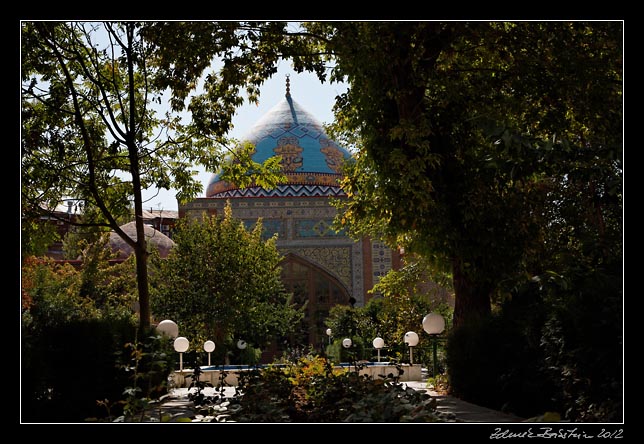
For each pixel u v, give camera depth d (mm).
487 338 8398
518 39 10203
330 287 26594
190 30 9766
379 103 9773
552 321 6406
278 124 29656
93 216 12328
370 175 10781
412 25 9000
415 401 5062
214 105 11508
